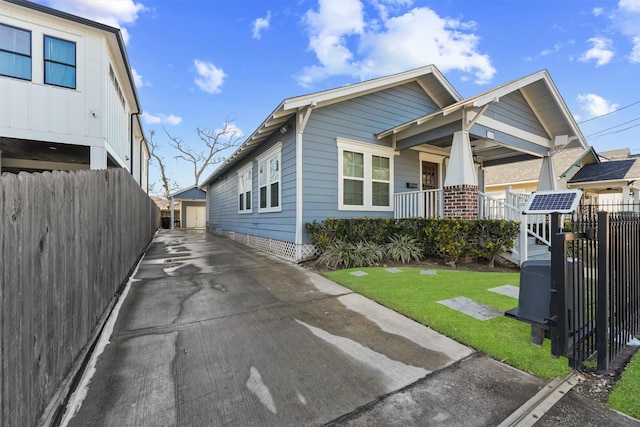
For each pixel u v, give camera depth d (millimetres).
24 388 1597
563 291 2377
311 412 1827
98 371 2275
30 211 1741
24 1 6633
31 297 1705
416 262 6465
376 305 3766
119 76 9555
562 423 1718
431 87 9117
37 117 7000
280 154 7992
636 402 1893
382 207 8156
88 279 2832
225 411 1837
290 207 7324
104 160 7699
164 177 31766
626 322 2682
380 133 7996
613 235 2498
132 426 1704
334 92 6777
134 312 3572
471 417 1771
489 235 5992
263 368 2322
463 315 3342
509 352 2518
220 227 17250
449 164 6582
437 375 2209
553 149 8641
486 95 6105
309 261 6730
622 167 13406
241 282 4973
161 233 17984
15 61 6809
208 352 2580
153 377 2195
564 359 2393
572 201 2492
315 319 3326
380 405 1883
